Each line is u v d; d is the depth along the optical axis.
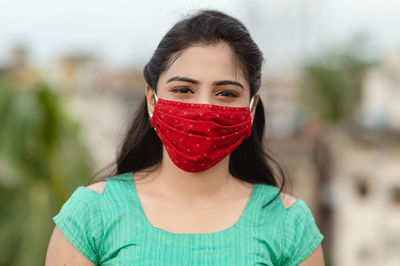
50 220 6.02
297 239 1.64
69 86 14.71
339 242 16.48
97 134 10.13
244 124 1.67
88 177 6.21
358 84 20.47
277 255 1.60
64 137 5.96
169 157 1.67
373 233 16.31
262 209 1.67
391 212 16.44
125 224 1.56
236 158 1.98
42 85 5.76
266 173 2.00
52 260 1.57
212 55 1.59
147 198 1.64
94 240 1.56
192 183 1.66
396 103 18.88
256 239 1.58
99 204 1.60
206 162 1.62
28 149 5.81
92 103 15.02
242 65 1.64
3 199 5.96
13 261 5.93
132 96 14.61
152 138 1.90
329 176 18.48
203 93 1.59
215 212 1.63
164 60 1.63
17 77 6.12
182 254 1.52
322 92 20.02
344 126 19.05
